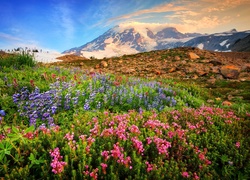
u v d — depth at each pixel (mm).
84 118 5645
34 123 5414
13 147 3725
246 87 14930
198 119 6387
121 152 3918
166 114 6703
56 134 4266
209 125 5934
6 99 6859
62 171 3266
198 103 10430
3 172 3229
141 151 4043
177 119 6363
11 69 11312
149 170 3557
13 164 3480
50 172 3398
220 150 4824
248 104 10578
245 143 5082
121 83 11414
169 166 3867
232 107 9828
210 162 4129
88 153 3721
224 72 19359
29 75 10266
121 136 4305
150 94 9703
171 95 11016
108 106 7801
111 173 3281
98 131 4551
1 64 12266
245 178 3975
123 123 5168
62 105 6996
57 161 3350
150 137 4570
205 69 22391
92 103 7527
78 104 7094
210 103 11398
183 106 9125
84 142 3902
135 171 3574
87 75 12055
